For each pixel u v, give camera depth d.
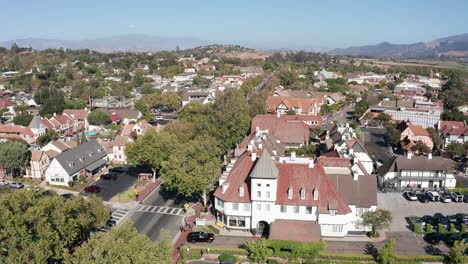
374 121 187.00
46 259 55.78
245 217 80.69
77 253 51.78
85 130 180.25
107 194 103.19
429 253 72.81
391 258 67.06
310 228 75.19
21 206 58.06
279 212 78.38
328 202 76.94
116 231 53.69
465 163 124.75
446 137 148.00
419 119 179.88
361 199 79.44
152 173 118.56
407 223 85.44
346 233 79.25
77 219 63.97
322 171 80.75
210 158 97.69
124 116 194.38
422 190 105.12
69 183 110.12
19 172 120.44
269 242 70.44
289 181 80.12
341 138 120.00
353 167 87.62
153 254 53.03
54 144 127.19
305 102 194.50
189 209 92.75
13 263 52.97
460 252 65.69
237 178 82.94
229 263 67.69
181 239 78.31
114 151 133.38
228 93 168.12
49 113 193.12
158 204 96.25
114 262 49.53
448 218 85.56
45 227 56.62
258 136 115.19
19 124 167.62
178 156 94.81
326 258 69.88
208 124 128.38
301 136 134.38
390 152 141.62
